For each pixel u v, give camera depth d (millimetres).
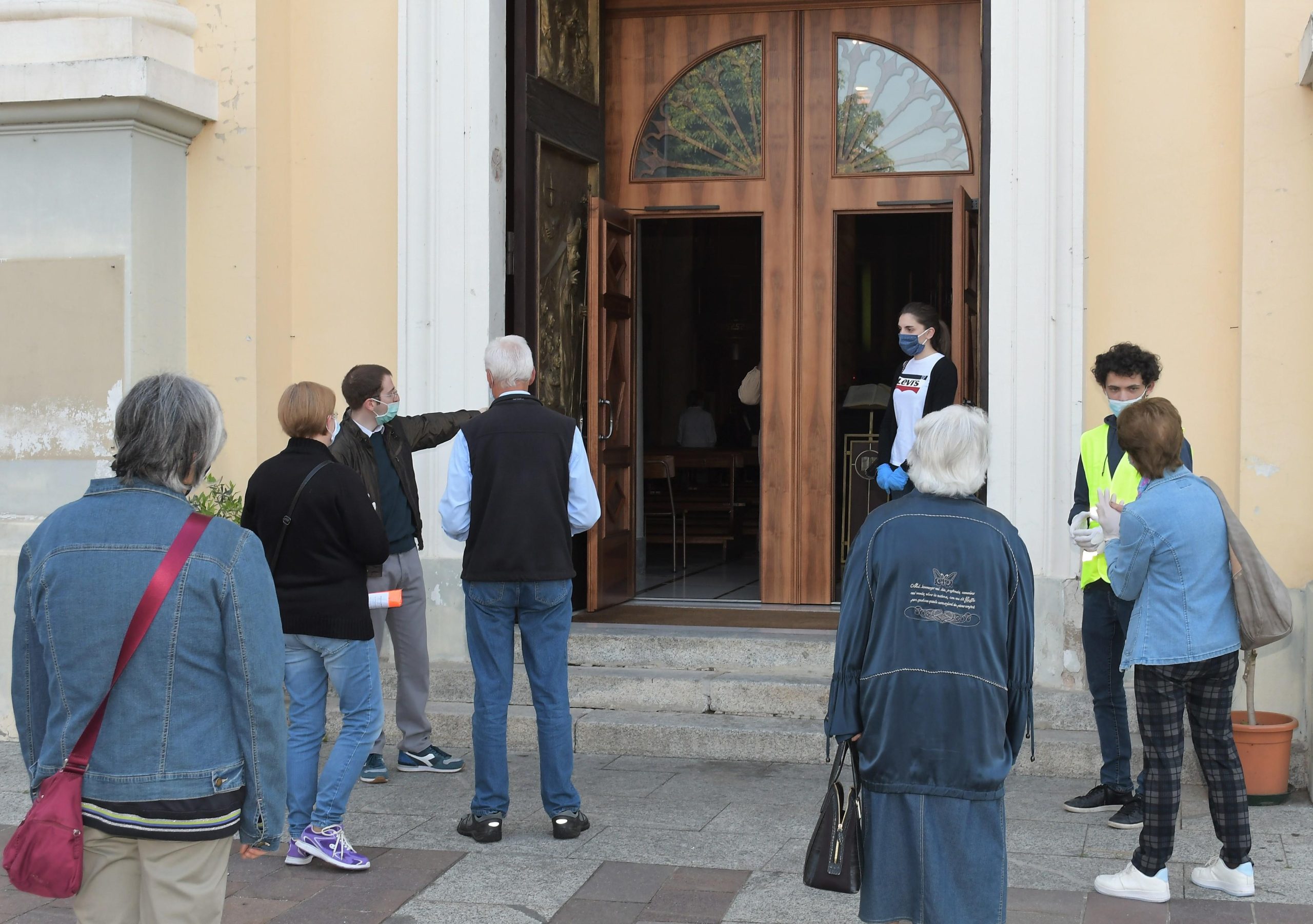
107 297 6297
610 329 7316
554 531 4621
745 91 7512
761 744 5711
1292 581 5461
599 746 5875
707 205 7551
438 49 6492
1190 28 5785
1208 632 3904
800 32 7422
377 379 5316
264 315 6582
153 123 6305
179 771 2439
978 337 6656
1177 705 3932
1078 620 5762
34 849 2344
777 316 7504
